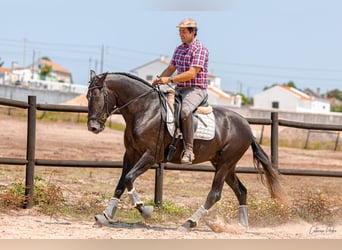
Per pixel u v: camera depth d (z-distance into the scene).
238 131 11.51
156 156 10.65
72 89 103.81
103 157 25.86
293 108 113.38
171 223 12.14
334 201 13.77
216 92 107.19
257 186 18.91
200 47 10.88
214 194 11.34
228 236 10.66
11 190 12.18
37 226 10.48
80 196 13.87
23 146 28.58
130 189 10.47
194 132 10.88
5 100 11.80
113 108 10.66
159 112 10.64
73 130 43.81
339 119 70.69
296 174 13.35
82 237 9.59
